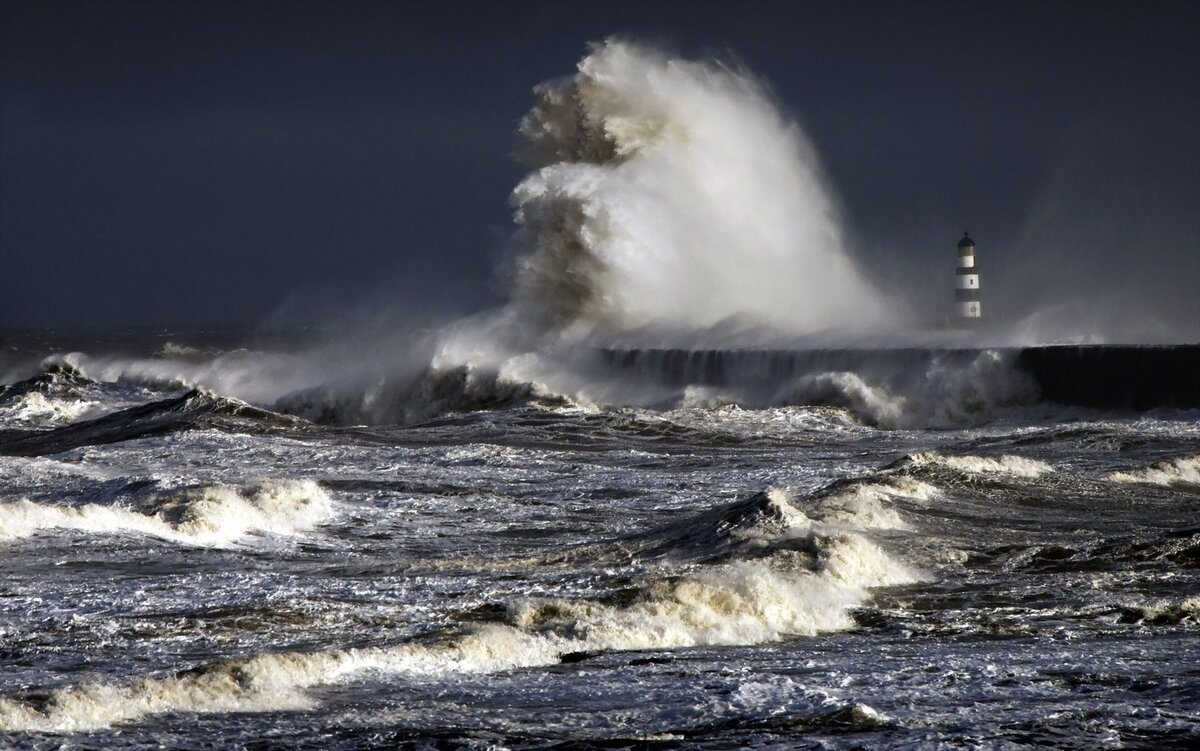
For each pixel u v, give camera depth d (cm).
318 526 8112
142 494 8531
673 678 4228
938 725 3569
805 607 5400
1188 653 4541
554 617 5166
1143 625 5147
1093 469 9738
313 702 3909
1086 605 5516
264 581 6069
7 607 5412
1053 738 3441
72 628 5022
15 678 4219
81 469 10306
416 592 5759
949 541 6944
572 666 4478
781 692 3969
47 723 3550
